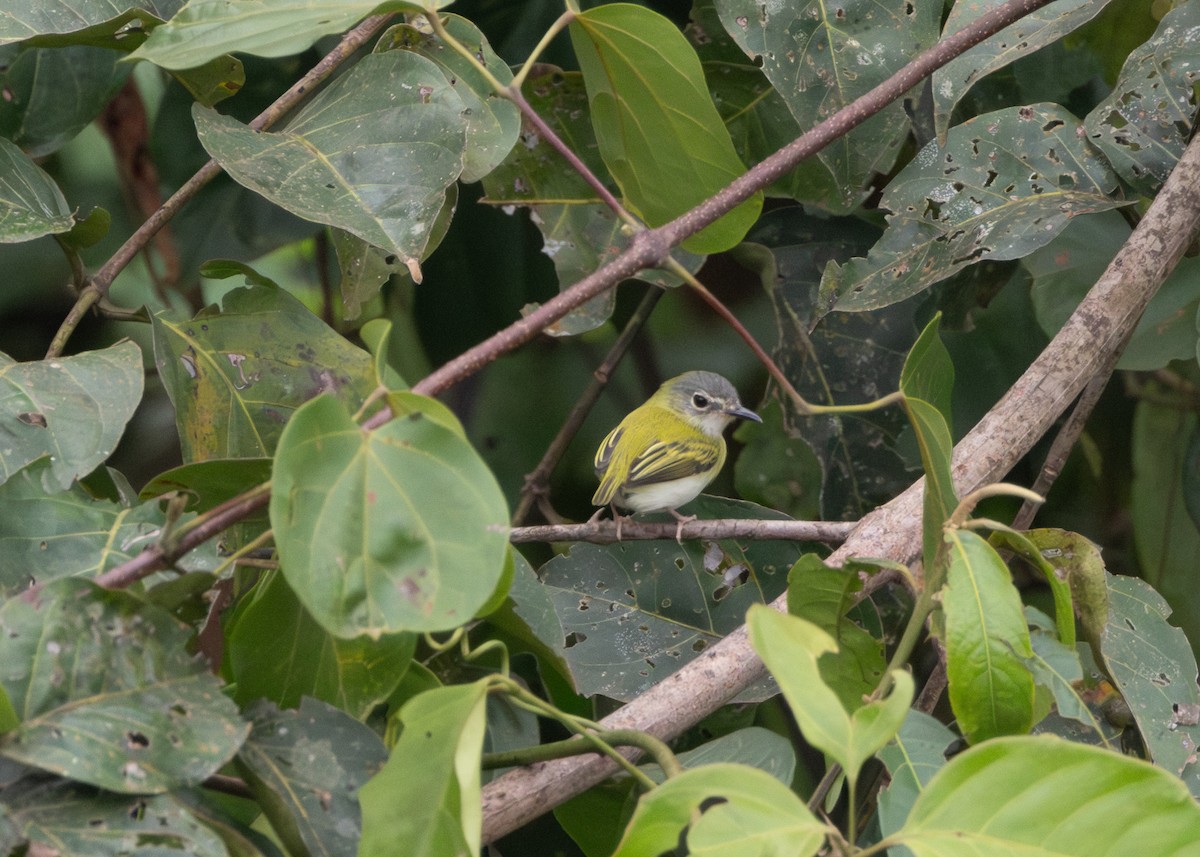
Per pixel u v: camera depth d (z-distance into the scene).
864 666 5.26
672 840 3.70
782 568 7.87
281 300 6.22
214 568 4.98
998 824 3.74
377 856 3.92
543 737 8.60
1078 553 5.50
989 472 6.38
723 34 8.53
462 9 9.38
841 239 9.46
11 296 10.08
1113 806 3.70
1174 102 7.45
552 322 4.62
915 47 7.05
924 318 9.23
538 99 8.41
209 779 4.54
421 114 5.77
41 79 7.33
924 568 5.04
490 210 9.95
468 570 3.74
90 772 3.70
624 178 6.34
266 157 5.68
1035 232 7.04
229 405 6.10
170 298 10.40
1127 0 8.58
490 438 10.77
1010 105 9.20
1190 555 9.66
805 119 7.09
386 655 4.77
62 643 3.94
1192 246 7.74
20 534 4.79
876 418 9.28
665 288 8.85
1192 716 5.73
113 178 10.32
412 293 10.32
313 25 4.71
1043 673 4.63
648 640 7.66
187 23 4.89
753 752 5.12
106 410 5.28
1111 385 9.94
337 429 3.81
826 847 4.37
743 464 9.56
